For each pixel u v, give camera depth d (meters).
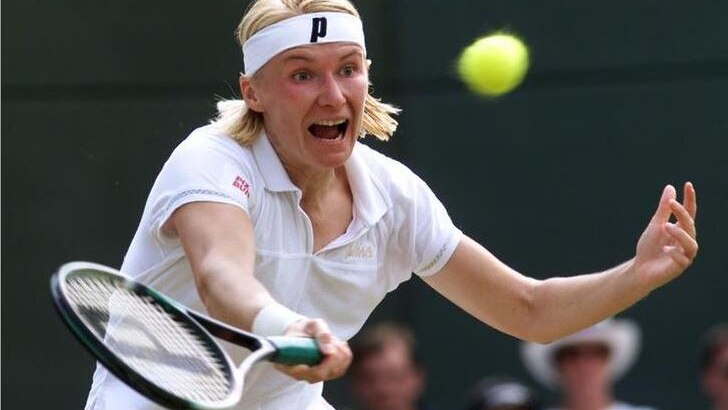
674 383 26.36
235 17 26.47
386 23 26.83
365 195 13.21
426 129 26.91
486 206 26.95
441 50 26.78
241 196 12.33
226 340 11.13
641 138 26.64
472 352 26.50
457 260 13.82
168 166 12.46
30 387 26.17
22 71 26.33
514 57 18.69
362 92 12.66
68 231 26.34
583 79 26.77
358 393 22.20
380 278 13.70
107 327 10.97
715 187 26.47
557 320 13.80
